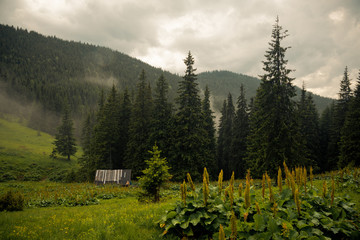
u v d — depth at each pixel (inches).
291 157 774.5
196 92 1242.0
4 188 1163.9
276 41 829.2
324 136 1654.8
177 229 220.7
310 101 1603.1
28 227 282.5
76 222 296.7
